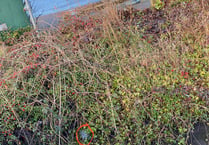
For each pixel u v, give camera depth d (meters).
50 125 3.89
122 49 4.91
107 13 5.62
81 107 4.18
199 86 4.22
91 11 6.02
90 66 4.48
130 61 4.70
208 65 4.47
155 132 3.92
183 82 4.26
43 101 4.25
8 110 4.08
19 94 4.18
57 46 4.65
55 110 4.16
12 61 4.53
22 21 6.22
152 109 4.08
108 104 4.19
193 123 3.96
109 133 3.99
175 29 5.20
